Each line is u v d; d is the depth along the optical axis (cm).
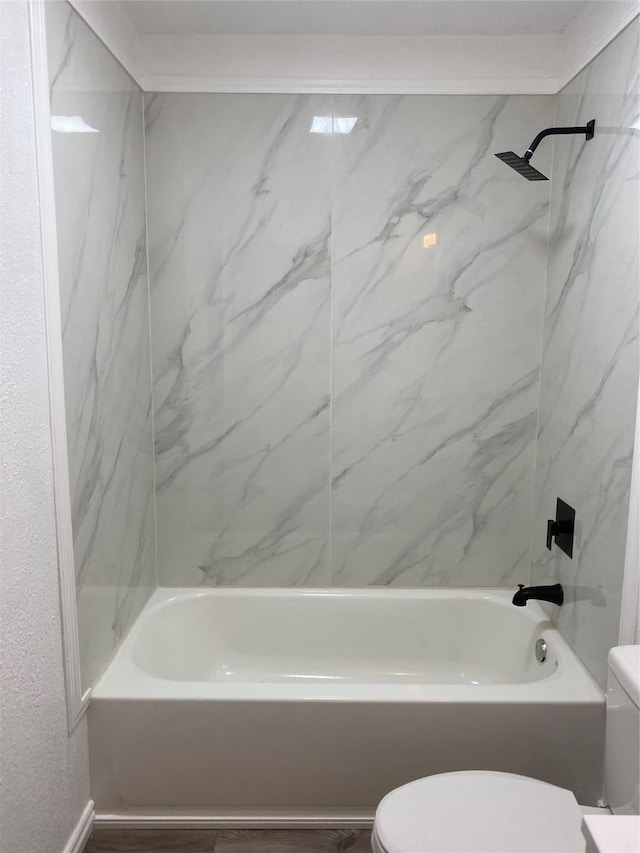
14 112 139
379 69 237
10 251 138
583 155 211
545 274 247
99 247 194
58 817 170
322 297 249
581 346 211
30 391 148
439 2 209
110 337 205
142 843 192
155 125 240
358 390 255
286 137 241
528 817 143
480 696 191
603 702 189
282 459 260
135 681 199
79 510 180
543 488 249
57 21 161
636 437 170
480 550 265
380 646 264
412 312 250
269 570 267
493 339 252
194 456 260
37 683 155
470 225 245
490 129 240
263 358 253
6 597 139
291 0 209
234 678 261
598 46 198
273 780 195
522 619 247
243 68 237
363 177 243
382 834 138
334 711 190
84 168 181
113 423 209
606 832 97
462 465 260
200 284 249
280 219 245
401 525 264
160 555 266
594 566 198
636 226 172
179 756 194
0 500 136
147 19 221
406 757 192
